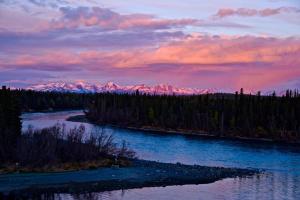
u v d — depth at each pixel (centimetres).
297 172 7050
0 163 6178
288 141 13475
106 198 4981
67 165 6334
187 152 9431
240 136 14412
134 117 17538
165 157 8462
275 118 15088
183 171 6650
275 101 15912
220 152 9656
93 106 19662
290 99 15838
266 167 7562
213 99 17950
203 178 6250
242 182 6078
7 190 5206
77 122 16700
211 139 13200
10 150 6425
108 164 6700
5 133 6512
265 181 6188
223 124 15375
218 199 5034
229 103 16575
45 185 5453
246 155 9262
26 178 5684
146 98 18912
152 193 5275
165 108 17150
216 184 5903
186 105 17200
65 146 6644
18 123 6956
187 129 15775
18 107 7069
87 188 5422
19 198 4931
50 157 6306
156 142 11325
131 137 12469
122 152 7431
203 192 5388
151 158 8212
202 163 7850
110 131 13962
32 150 6288
